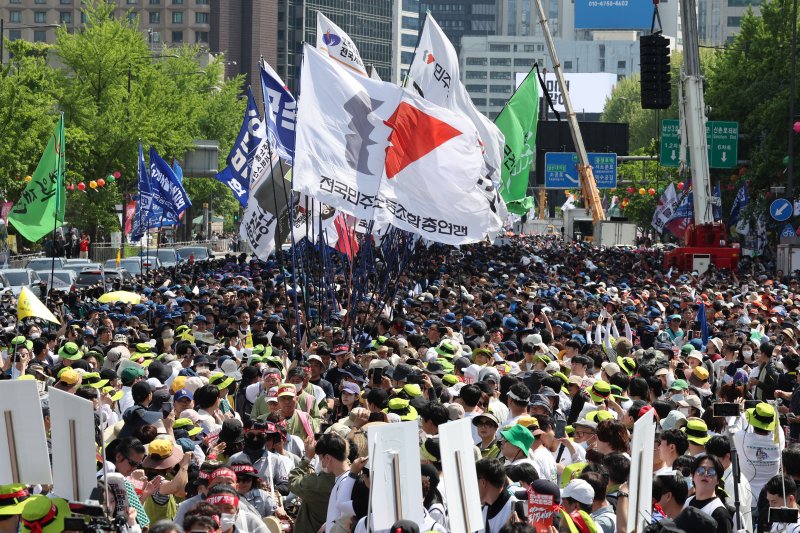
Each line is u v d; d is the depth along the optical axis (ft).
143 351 164.86
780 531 89.86
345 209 165.78
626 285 366.22
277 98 190.70
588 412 125.70
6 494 77.51
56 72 632.79
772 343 188.14
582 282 394.73
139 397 118.83
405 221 168.25
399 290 302.04
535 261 475.72
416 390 122.93
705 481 89.66
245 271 420.77
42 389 133.69
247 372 143.54
